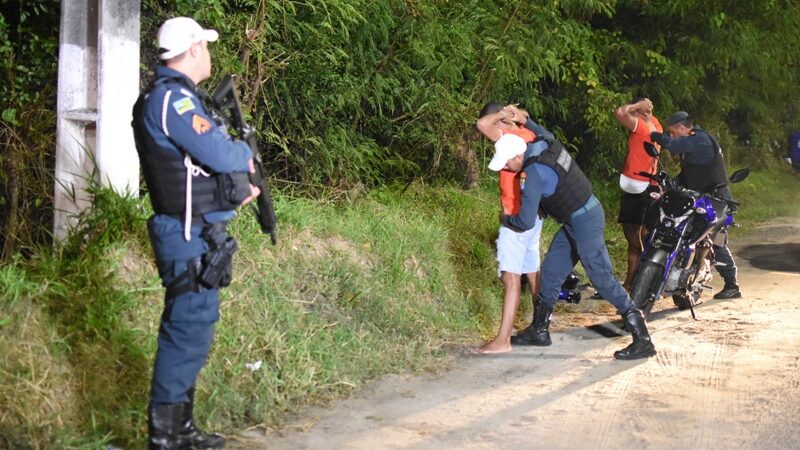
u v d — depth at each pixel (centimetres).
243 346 535
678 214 723
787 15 1599
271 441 472
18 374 438
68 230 533
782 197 1677
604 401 545
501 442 476
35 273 502
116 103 544
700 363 623
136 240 539
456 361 629
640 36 1423
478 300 759
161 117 402
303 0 755
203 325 419
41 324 466
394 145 929
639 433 491
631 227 854
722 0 1509
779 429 496
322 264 658
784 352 650
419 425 500
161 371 420
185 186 410
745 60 1550
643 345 636
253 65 739
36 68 634
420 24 864
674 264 737
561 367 617
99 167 544
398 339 645
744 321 749
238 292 572
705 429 497
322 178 807
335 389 551
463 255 808
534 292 696
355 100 818
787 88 1897
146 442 448
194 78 426
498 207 921
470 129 947
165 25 419
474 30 962
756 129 1938
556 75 1144
